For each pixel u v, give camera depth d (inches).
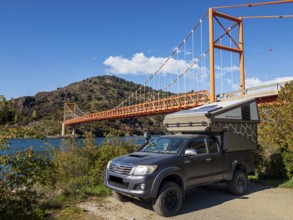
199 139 265.3
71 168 327.0
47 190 255.0
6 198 168.2
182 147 247.9
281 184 331.6
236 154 294.0
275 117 372.5
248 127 308.5
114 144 381.1
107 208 240.1
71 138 368.5
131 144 394.6
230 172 279.9
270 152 378.9
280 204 253.3
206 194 293.7
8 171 167.3
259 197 279.4
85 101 6368.1
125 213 226.7
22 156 171.8
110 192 291.3
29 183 178.4
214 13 1266.0
